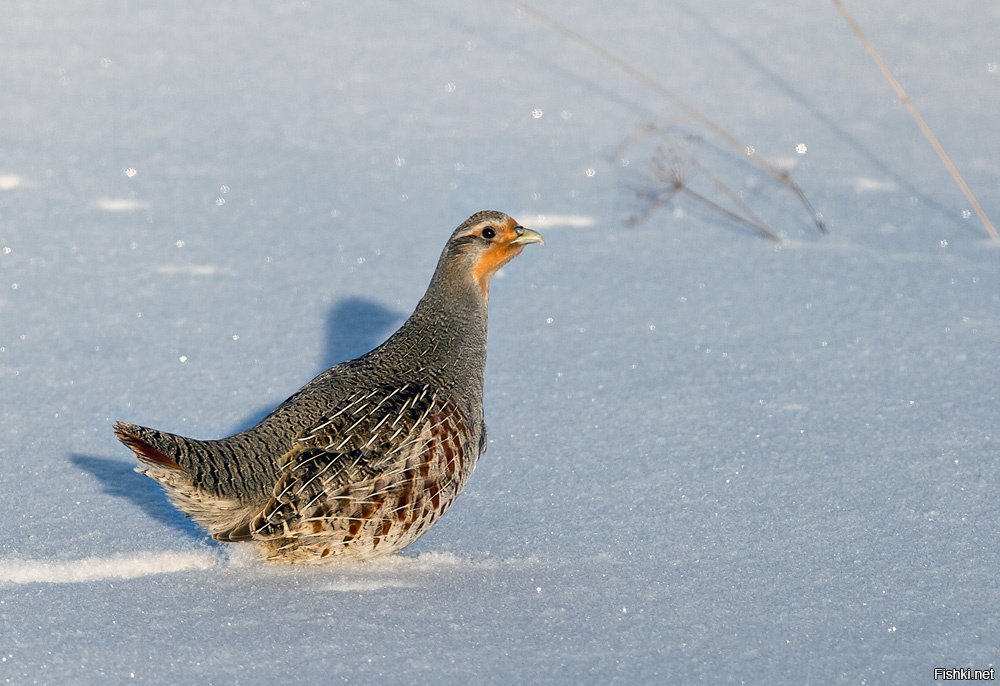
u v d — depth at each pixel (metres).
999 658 6.55
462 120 16.72
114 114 16.36
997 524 8.05
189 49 18.94
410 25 20.28
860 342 11.11
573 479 8.72
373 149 15.70
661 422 9.61
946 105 17.62
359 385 7.64
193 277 12.17
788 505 8.34
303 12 20.81
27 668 6.23
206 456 6.87
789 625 6.88
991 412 9.74
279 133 16.06
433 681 6.26
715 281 12.54
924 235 13.73
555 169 15.34
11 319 11.05
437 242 13.19
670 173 14.76
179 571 7.35
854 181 15.27
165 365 10.39
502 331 11.40
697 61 19.11
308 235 13.27
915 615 6.99
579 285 12.42
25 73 17.62
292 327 11.24
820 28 20.72
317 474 7.06
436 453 7.41
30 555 7.37
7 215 13.32
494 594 7.18
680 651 6.60
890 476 8.73
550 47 19.47
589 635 6.74
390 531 7.28
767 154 16.02
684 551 7.73
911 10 21.75
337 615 6.88
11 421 9.31
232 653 6.45
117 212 13.59
